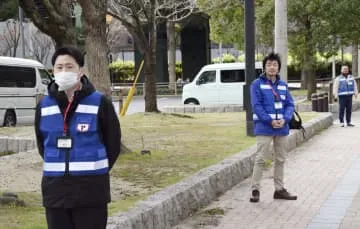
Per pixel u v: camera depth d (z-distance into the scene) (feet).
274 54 28.17
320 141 51.47
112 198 24.61
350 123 65.72
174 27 142.92
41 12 33.73
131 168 32.04
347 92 63.87
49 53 148.97
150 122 59.67
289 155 43.37
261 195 29.86
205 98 90.58
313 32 87.76
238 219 25.22
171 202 23.85
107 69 36.37
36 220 20.80
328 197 29.37
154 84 67.21
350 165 38.78
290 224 24.43
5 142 49.47
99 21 35.60
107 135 14.74
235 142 42.91
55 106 14.48
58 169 14.30
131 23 66.13
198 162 33.88
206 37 159.33
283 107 28.19
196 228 23.73
